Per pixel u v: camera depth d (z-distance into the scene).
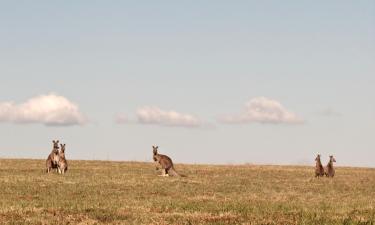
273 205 80.38
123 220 66.50
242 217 69.44
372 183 128.62
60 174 131.50
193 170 159.38
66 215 69.31
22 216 68.00
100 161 191.00
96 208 74.81
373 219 69.06
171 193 96.25
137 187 104.50
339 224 64.81
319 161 147.50
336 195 100.25
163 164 133.00
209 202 83.50
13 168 148.50
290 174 153.50
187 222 65.44
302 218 68.38
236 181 124.19
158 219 67.12
